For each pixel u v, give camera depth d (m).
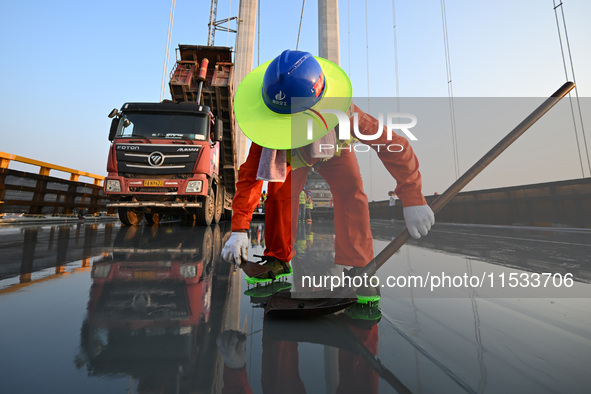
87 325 0.67
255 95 1.09
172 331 0.64
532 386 0.42
